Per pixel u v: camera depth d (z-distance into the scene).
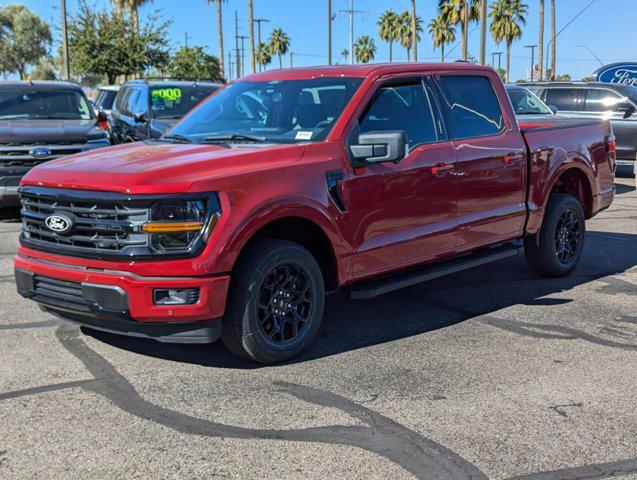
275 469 3.36
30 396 4.14
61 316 4.68
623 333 5.42
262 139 5.11
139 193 4.12
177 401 4.11
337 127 4.98
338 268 4.91
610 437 3.71
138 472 3.32
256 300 4.46
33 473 3.30
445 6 57.75
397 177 5.18
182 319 4.23
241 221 4.28
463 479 3.28
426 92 5.65
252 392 4.25
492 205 6.05
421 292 6.58
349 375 4.54
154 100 12.62
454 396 4.21
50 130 9.78
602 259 7.90
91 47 29.12
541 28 43.78
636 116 15.30
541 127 6.72
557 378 4.51
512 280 7.01
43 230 4.57
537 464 3.43
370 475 3.31
